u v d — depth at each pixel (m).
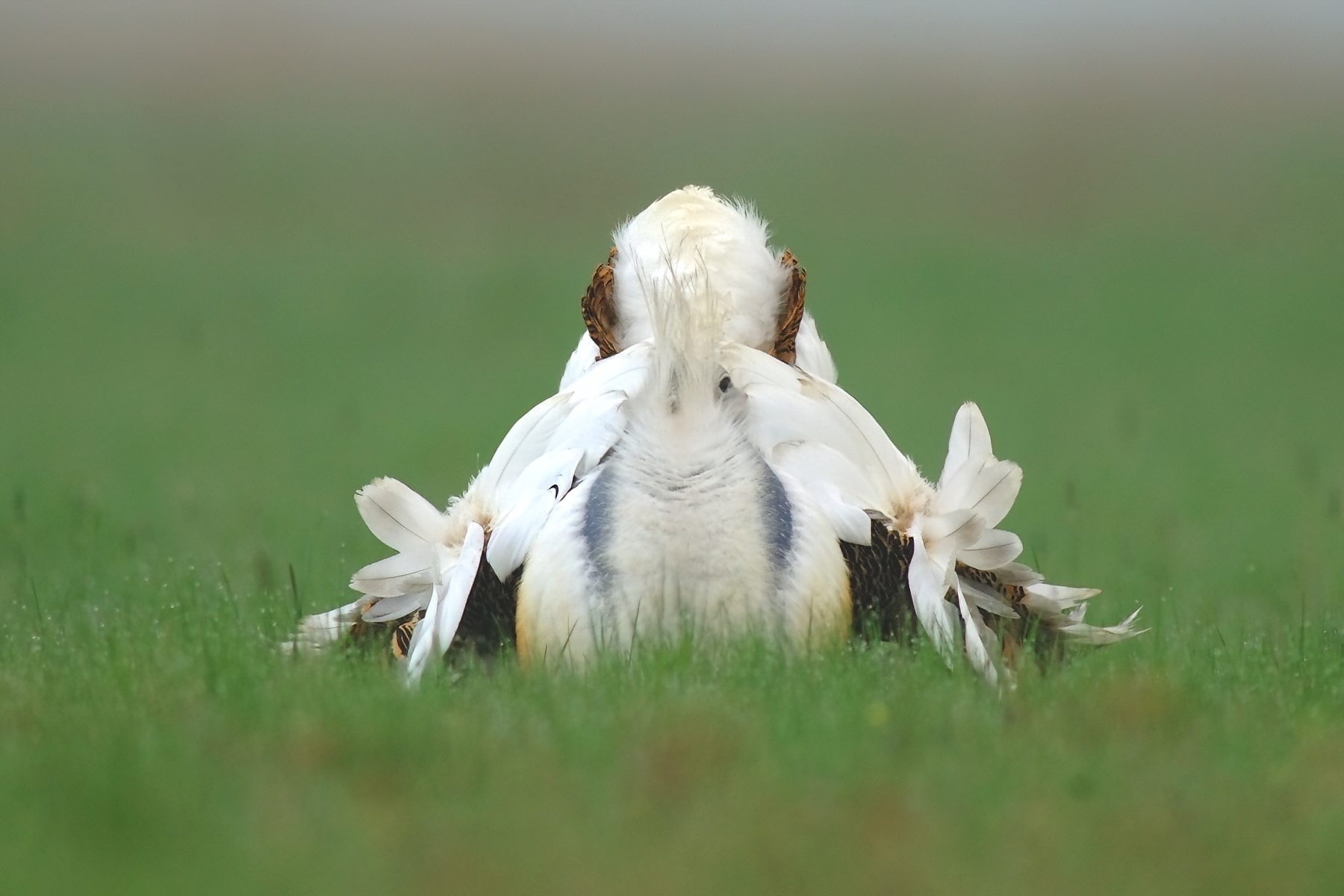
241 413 60.94
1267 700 17.45
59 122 181.75
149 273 109.00
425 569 19.53
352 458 49.38
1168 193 149.50
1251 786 14.52
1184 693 16.70
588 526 17.69
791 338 20.72
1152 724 16.05
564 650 17.41
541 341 84.81
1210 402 62.25
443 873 12.71
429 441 52.69
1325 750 15.60
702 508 17.64
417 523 19.69
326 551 29.45
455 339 85.25
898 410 57.59
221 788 14.13
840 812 13.65
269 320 90.69
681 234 20.50
